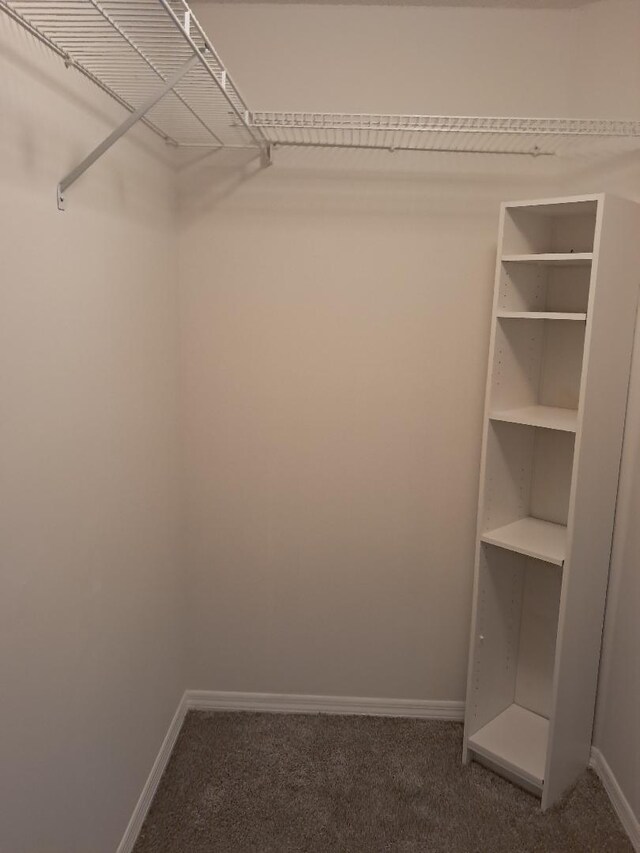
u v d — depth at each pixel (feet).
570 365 7.55
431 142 7.48
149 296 6.79
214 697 8.75
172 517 7.86
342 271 7.78
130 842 6.41
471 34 7.29
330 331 7.89
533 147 7.44
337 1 7.23
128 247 6.10
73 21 4.01
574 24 7.17
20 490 4.12
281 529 8.32
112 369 5.74
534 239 7.27
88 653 5.32
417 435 8.05
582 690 7.32
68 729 4.97
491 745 7.63
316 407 8.04
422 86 7.42
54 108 4.47
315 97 7.48
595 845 6.63
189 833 6.66
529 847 6.59
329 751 7.93
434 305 7.80
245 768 7.61
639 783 6.59
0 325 3.83
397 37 7.34
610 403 6.79
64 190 4.66
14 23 3.91
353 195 7.63
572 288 7.46
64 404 4.74
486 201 7.58
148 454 6.86
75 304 4.91
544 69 7.29
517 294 7.18
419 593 8.40
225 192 7.68
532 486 8.01
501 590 7.84
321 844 6.57
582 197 6.22
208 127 6.74
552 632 8.11
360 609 8.47
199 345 7.97
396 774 7.57
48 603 4.57
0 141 3.78
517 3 7.07
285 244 7.75
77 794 5.17
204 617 8.57
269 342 7.94
